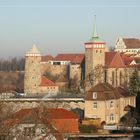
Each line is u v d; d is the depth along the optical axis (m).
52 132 101.56
